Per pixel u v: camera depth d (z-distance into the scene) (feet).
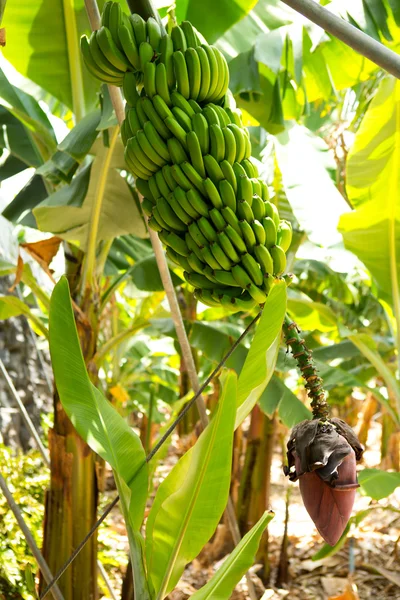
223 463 3.91
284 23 8.28
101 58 3.60
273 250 3.29
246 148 3.47
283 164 10.15
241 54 8.29
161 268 6.45
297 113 9.84
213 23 6.78
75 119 8.91
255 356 3.48
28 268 9.52
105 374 19.57
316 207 9.73
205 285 3.47
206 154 3.32
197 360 16.96
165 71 3.40
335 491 3.56
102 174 8.38
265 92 9.01
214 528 4.07
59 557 8.72
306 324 13.20
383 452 22.95
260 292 3.28
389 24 7.20
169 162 3.40
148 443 12.55
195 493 4.04
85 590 8.73
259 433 15.26
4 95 9.28
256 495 15.30
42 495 13.37
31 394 19.25
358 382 11.91
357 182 9.11
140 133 3.38
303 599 13.75
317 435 3.56
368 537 17.35
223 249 3.21
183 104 3.39
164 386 24.53
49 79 8.61
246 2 6.59
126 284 15.44
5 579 10.47
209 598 4.34
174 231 3.47
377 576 14.61
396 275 9.87
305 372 3.62
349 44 3.50
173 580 4.27
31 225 11.07
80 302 9.30
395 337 10.95
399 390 11.28
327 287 17.88
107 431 4.38
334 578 14.56
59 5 7.85
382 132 8.66
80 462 8.76
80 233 8.99
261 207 3.29
